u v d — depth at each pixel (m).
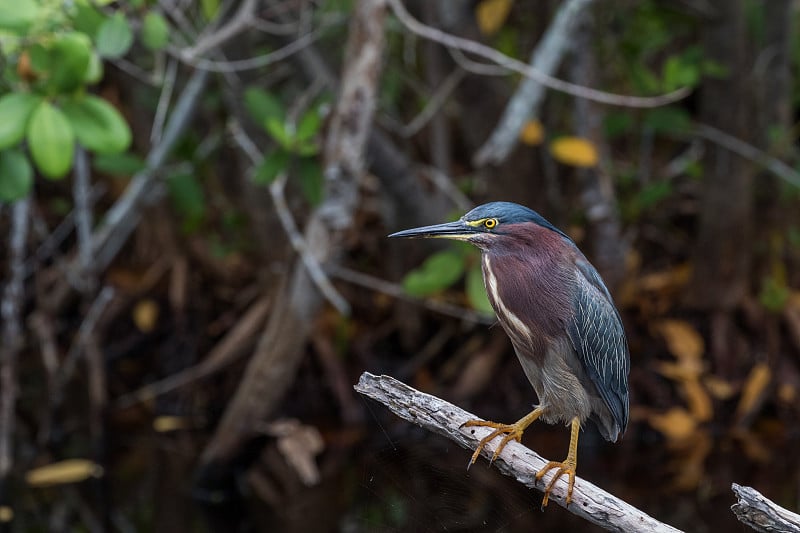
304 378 12.09
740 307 12.39
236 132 10.62
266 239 11.77
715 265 12.27
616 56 12.36
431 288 10.04
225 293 12.84
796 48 13.06
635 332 12.40
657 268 13.08
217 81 11.62
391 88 12.45
